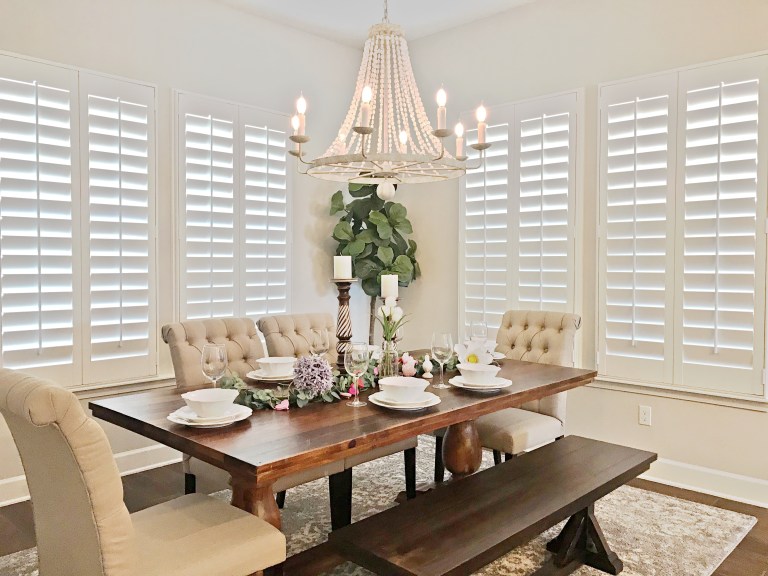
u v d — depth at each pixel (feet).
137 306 11.41
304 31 14.42
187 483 8.12
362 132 7.60
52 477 4.80
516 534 5.85
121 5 11.19
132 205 11.34
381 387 7.20
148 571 4.78
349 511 8.39
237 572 5.22
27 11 10.04
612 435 11.91
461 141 9.17
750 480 10.23
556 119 12.53
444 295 14.96
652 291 11.27
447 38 14.64
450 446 9.06
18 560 7.98
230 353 9.14
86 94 10.68
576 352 12.39
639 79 11.37
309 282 14.69
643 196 11.37
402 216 14.97
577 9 12.34
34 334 10.12
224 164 12.73
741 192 10.24
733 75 10.28
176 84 12.02
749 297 10.18
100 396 11.06
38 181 10.11
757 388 10.12
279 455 5.25
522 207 13.09
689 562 7.98
